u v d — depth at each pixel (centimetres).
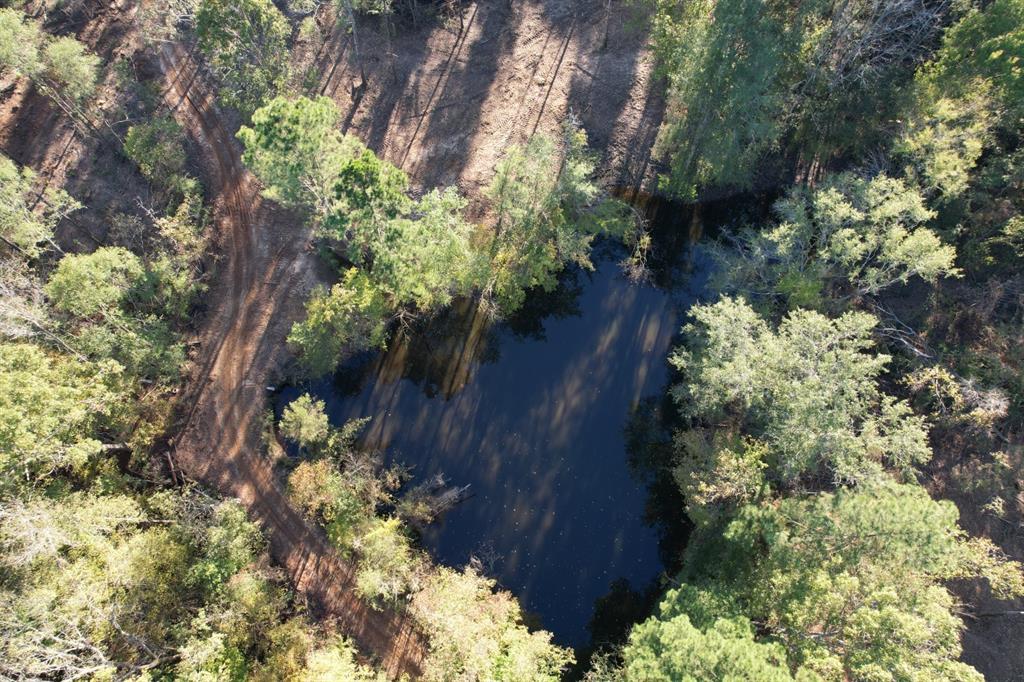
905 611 3503
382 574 4744
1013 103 4341
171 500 4606
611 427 5562
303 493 5000
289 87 6056
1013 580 3966
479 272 5303
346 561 5000
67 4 6212
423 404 5634
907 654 3288
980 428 4566
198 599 4466
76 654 3756
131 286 5112
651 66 6159
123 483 4847
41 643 3603
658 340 5728
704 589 4097
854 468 4006
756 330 4538
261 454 5269
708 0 5444
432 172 6022
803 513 3884
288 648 4434
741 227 5753
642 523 5272
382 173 4359
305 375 5538
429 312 5703
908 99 4678
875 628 3338
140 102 6022
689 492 4550
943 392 4662
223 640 4259
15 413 3856
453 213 5753
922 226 4822
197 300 5588
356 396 5609
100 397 4522
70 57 5306
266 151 4247
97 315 5031
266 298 5653
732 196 5859
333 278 5712
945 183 4434
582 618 5066
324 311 5212
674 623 3344
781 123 5225
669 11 5447
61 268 4678
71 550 4212
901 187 4462
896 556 3522
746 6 4262
